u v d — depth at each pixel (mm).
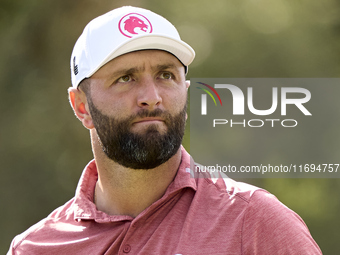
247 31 34125
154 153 7223
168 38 7395
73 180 31766
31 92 32062
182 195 7566
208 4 34250
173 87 7445
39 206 31656
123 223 7656
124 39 7453
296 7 33844
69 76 32000
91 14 31625
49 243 7992
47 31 31859
